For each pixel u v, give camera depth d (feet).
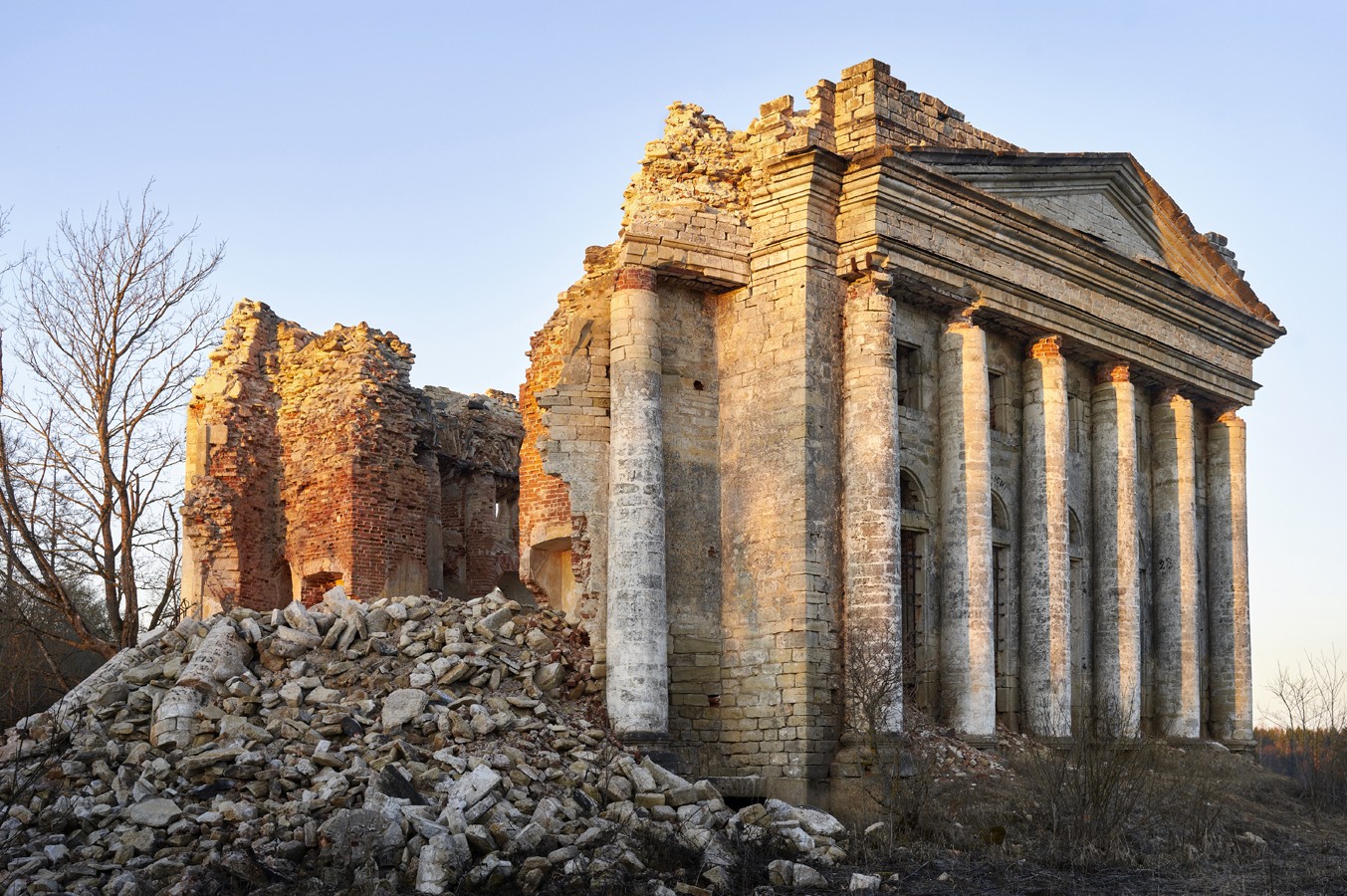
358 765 60.34
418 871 52.49
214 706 65.77
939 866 61.36
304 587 108.17
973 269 88.02
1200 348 111.24
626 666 77.46
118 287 102.58
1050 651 92.38
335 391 108.27
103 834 54.95
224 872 51.67
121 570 101.55
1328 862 67.41
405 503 108.17
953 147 87.71
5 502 95.66
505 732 67.56
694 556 83.35
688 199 84.48
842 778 76.89
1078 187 99.30
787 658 79.36
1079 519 102.73
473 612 80.12
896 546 80.23
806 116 86.07
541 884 53.16
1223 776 92.07
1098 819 67.67
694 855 58.80
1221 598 116.06
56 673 94.94
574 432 84.43
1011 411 96.37
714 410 85.71
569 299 94.43
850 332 82.99
